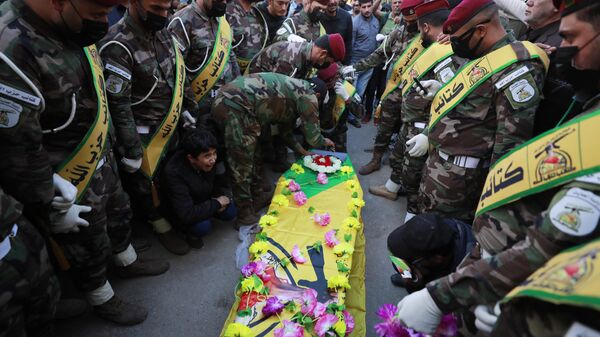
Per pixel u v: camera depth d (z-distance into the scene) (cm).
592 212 84
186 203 248
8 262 124
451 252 151
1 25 130
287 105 263
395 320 147
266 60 301
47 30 142
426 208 233
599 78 101
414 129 299
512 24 284
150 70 220
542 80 177
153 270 242
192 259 261
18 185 141
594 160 90
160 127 240
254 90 250
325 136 357
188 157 245
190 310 223
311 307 171
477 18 184
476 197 217
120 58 201
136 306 214
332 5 409
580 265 71
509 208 121
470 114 199
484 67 191
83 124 169
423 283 163
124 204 211
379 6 529
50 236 173
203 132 238
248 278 188
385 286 250
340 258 209
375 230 308
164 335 207
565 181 97
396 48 354
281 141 357
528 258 94
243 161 266
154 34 222
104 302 203
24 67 134
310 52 280
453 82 209
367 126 511
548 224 90
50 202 152
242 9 341
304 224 237
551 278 74
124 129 207
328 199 264
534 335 76
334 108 332
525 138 178
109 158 193
